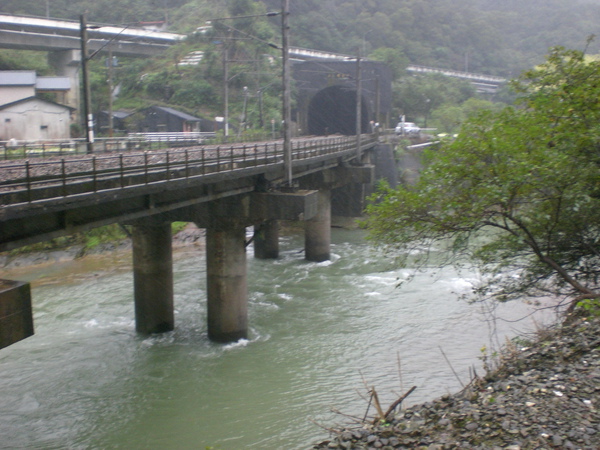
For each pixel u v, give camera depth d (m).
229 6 92.56
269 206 26.33
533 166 15.86
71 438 17.75
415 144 85.62
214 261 25.83
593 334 13.96
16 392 20.78
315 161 36.09
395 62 111.81
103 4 96.62
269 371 22.80
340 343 25.69
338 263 42.97
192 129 74.44
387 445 10.59
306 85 88.25
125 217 19.06
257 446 17.14
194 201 22.38
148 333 26.95
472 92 119.69
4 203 13.81
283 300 32.69
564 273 17.02
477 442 10.09
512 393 11.73
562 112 18.06
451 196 17.30
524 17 167.75
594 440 9.65
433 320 28.20
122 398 20.45
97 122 71.56
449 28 153.50
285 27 27.77
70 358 23.97
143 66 90.25
